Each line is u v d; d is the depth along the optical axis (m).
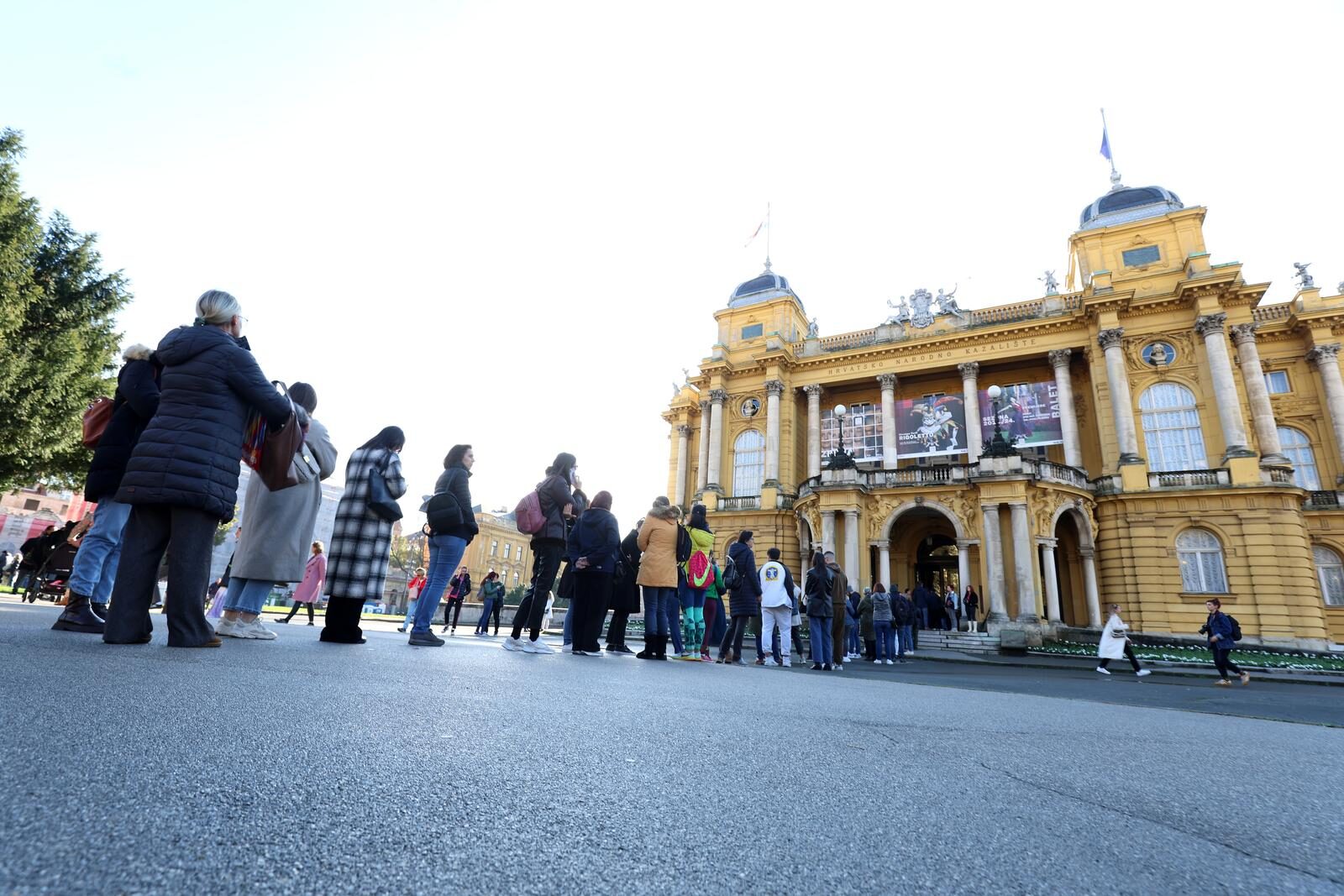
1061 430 32.59
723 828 1.64
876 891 1.30
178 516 4.35
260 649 5.01
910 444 36.25
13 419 21.19
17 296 20.97
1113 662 19.09
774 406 39.47
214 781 1.61
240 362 4.52
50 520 53.81
